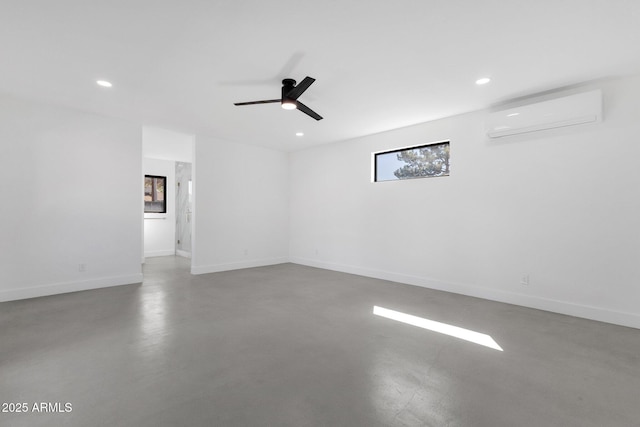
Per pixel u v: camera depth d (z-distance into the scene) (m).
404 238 4.78
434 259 4.42
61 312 3.21
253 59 2.65
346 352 2.35
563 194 3.32
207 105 3.79
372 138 5.23
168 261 6.75
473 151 4.02
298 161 6.59
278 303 3.64
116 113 4.12
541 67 2.80
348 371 2.06
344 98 3.55
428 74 2.94
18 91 3.38
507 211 3.72
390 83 3.14
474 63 2.73
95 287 4.21
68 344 2.43
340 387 1.87
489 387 1.88
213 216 5.54
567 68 2.81
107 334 2.64
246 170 6.02
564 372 2.06
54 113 3.86
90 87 3.25
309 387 1.87
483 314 3.27
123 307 3.41
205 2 1.92
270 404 1.69
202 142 5.37
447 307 3.51
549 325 2.95
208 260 5.48
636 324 2.88
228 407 1.66
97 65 2.76
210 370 2.05
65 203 3.96
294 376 1.99
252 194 6.12
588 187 3.17
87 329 2.75
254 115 4.18
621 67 2.79
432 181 4.45
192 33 2.27
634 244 2.92
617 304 3.00
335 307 3.49
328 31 2.25
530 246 3.54
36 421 1.52
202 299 3.78
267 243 6.40
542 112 3.32
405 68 2.82
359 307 3.50
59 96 3.52
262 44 2.42
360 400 1.74
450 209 4.25
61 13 2.02
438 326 2.91
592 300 3.14
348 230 5.61
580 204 3.21
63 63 2.72
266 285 4.55
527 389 1.86
